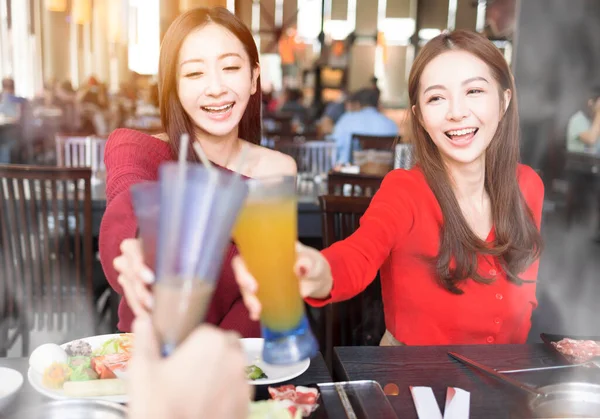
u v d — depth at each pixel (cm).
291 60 1039
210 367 38
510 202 144
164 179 43
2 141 545
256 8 1141
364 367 105
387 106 1184
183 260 42
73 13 723
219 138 151
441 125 135
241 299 140
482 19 1077
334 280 103
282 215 62
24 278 210
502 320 144
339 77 1133
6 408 87
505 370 104
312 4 1162
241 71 138
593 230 478
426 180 144
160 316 42
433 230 141
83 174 204
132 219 95
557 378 101
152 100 823
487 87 133
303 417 84
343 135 472
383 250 131
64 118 733
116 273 92
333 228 180
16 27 955
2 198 202
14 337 215
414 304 144
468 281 142
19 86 965
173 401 37
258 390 94
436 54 135
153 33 740
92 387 91
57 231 207
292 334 68
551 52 591
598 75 583
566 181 537
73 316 215
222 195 43
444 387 97
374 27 1209
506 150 144
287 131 712
